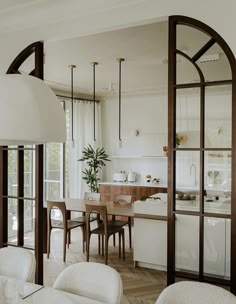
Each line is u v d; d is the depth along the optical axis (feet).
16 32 11.30
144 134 24.27
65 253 14.96
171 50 8.85
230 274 8.46
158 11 9.01
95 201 17.22
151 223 13.64
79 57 15.16
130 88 22.17
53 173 22.53
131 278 12.91
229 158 8.23
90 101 24.18
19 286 6.38
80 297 5.91
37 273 10.66
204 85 8.63
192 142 8.75
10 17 11.12
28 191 11.79
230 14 8.13
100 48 13.84
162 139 23.63
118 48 13.87
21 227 11.61
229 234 8.75
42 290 6.20
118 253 16.20
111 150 25.40
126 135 24.93
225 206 8.38
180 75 9.95
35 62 10.89
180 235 9.03
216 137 8.46
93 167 23.38
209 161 8.54
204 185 8.59
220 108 8.45
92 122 24.26
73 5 10.02
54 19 10.52
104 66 16.71
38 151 10.79
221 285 8.60
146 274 13.34
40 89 4.59
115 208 15.28
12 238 11.75
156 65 16.44
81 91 23.08
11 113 4.25
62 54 14.70
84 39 12.67
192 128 8.81
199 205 8.66
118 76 18.81
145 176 24.16
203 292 5.52
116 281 6.13
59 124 4.81
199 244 8.71
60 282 6.58
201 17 8.45
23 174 11.71
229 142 8.27
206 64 8.70
